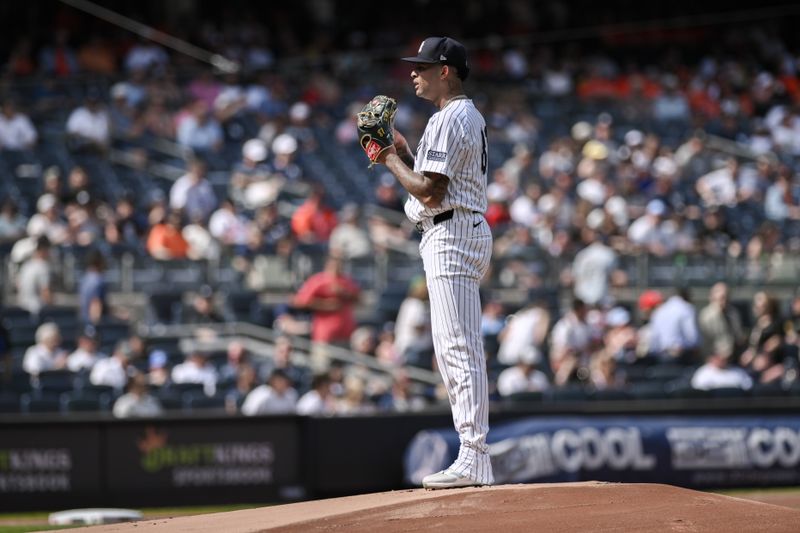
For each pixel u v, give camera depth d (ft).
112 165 224.12
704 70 325.42
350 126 253.24
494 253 201.46
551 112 284.82
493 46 317.63
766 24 351.46
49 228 188.55
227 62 260.42
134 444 139.13
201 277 188.75
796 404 153.17
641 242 210.59
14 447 136.87
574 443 141.28
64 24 285.02
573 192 235.40
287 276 191.31
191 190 201.46
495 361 168.35
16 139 221.87
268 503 141.08
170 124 241.14
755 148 284.41
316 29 325.21
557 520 63.77
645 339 179.22
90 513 104.94
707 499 68.08
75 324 169.37
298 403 150.10
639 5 349.82
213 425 140.97
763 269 209.05
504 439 140.46
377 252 199.41
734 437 146.92
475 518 64.08
